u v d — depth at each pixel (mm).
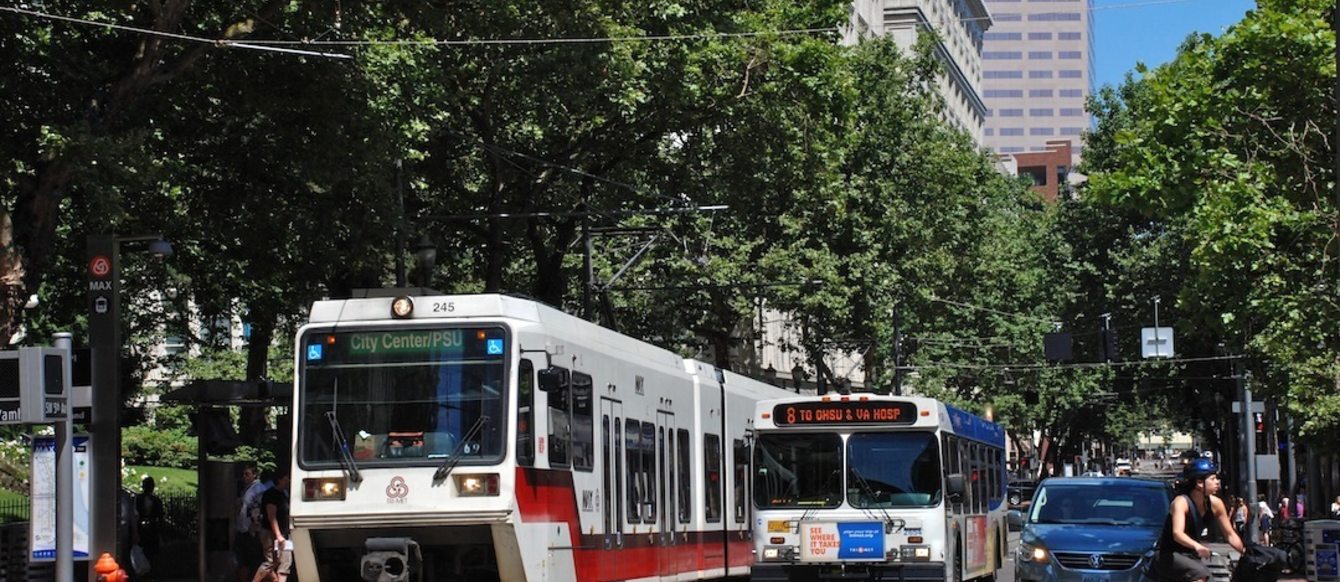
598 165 37812
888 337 57312
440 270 42688
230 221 31688
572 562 19656
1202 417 78750
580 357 20438
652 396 24219
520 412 18328
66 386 17875
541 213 33125
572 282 45312
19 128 25891
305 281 33344
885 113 51312
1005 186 77312
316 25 26562
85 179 22312
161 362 44531
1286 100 30859
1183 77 31609
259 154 30656
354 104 27094
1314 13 30453
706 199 38656
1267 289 31828
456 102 31156
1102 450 147875
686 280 44812
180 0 24016
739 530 29828
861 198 49406
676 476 25500
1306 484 64062
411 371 18391
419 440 18172
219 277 35875
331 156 27984
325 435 18328
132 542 25625
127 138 23203
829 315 47781
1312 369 32844
